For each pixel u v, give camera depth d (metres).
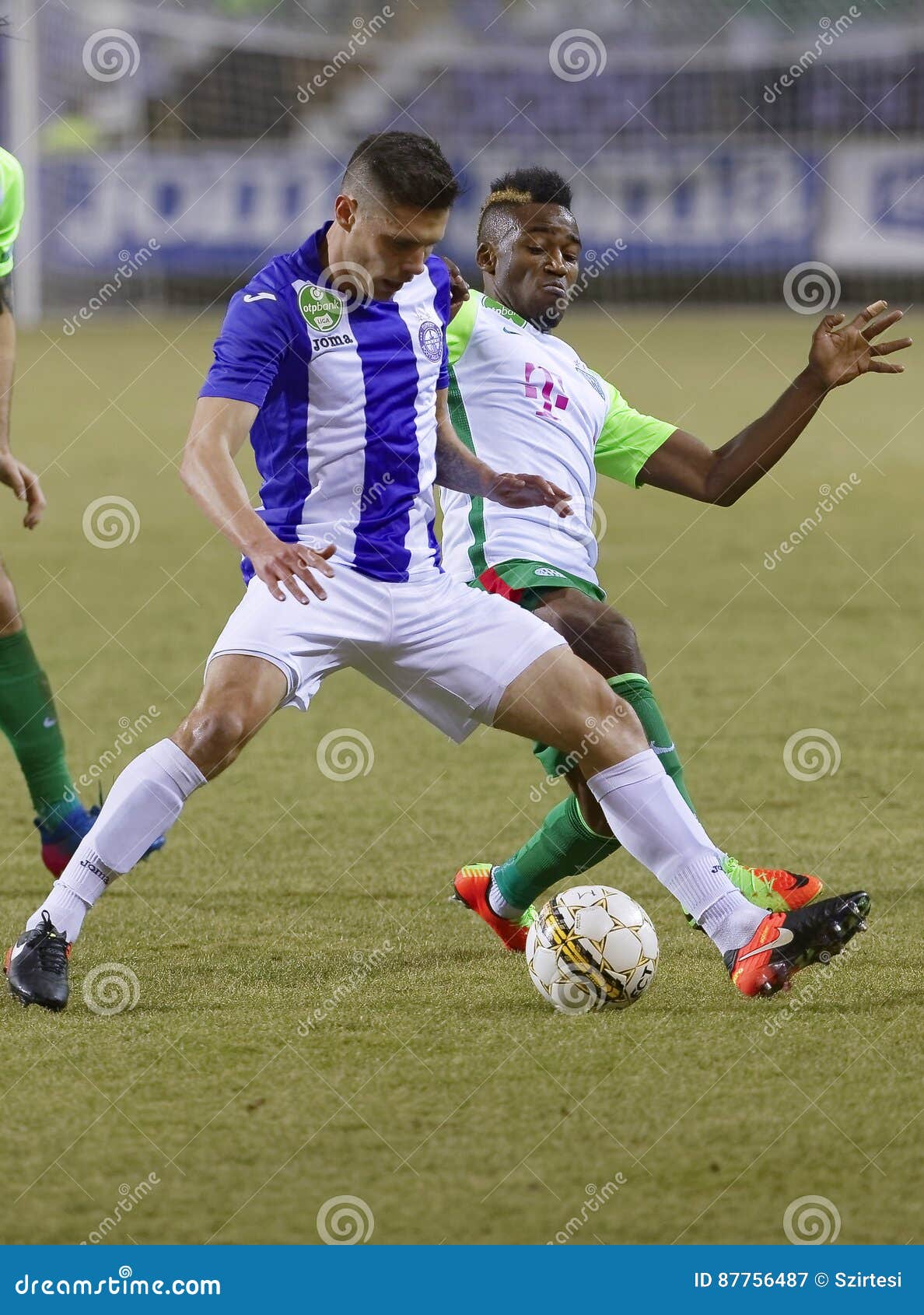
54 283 88.12
